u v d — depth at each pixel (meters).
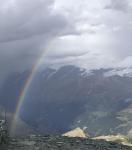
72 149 39.38
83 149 39.75
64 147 40.09
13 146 39.47
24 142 41.66
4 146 38.88
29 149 38.56
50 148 39.31
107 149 40.94
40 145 40.50
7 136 40.19
